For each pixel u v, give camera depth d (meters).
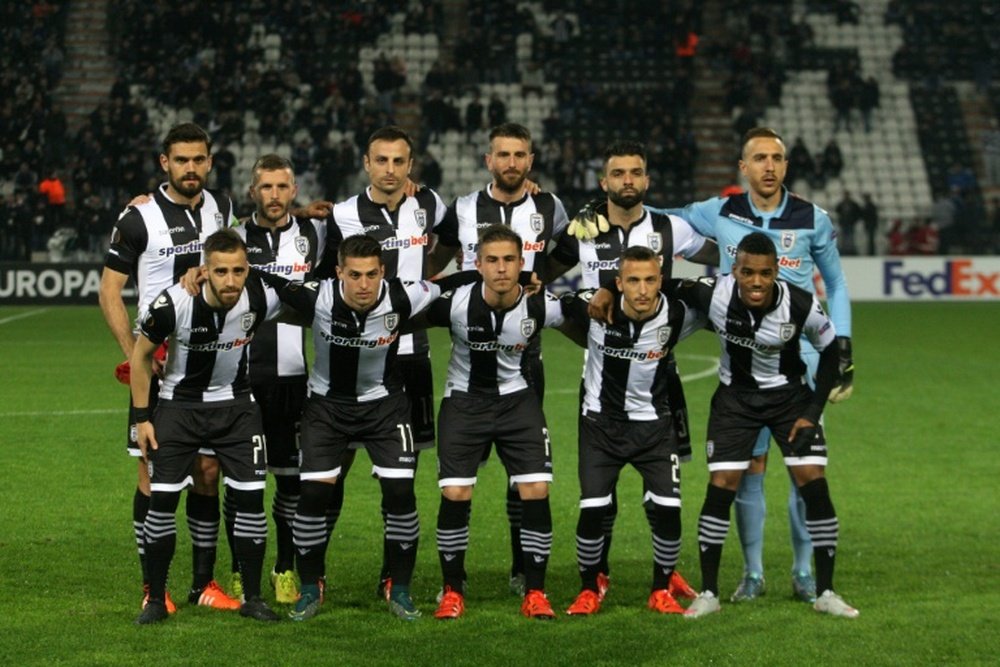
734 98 34.97
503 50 35.38
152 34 34.31
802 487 7.23
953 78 37.06
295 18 35.12
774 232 7.53
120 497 10.23
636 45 36.22
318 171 31.11
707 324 7.36
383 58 33.78
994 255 31.55
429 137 33.75
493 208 7.93
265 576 8.15
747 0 37.09
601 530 7.23
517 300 7.11
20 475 11.02
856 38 37.47
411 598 7.56
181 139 7.22
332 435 7.19
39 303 29.05
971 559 8.48
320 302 6.97
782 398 7.23
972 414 14.62
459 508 7.20
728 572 8.30
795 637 6.65
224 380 6.99
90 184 29.66
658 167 32.94
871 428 13.74
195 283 6.71
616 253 7.74
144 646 6.46
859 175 34.84
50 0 34.62
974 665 6.18
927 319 26.28
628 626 6.91
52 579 7.84
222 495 9.85
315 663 6.19
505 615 7.16
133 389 6.94
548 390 16.39
